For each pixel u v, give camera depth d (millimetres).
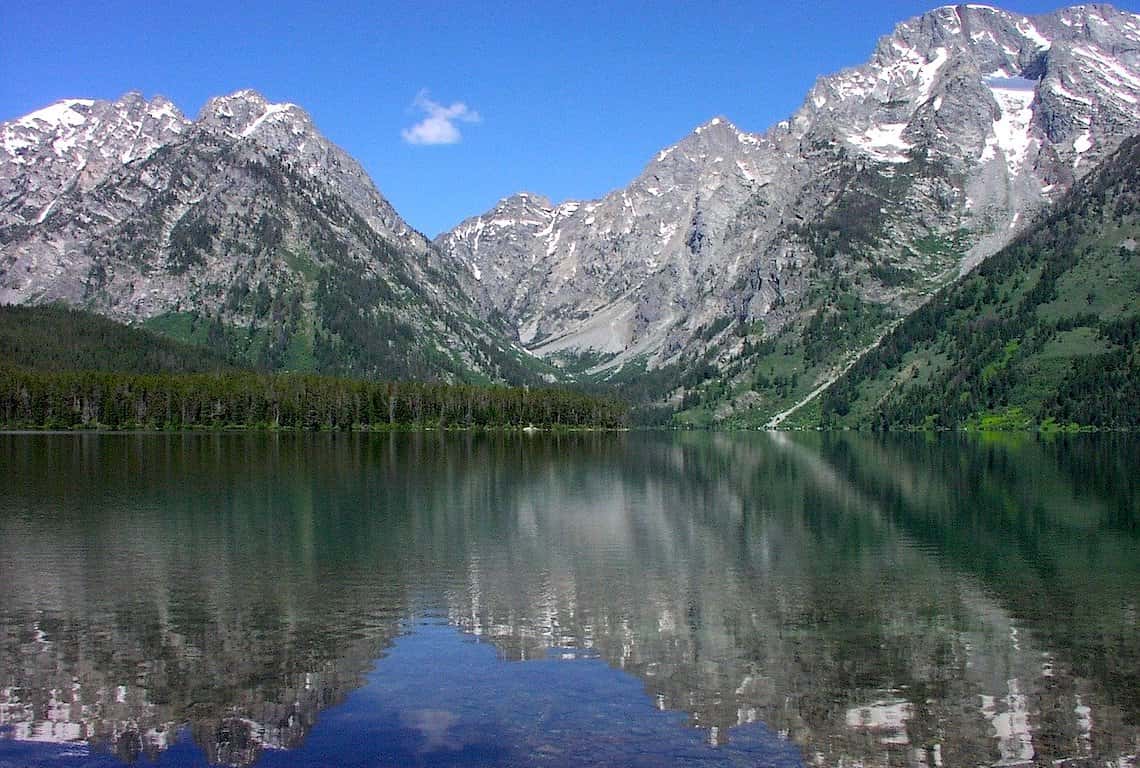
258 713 39188
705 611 56250
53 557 73750
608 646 48781
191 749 35562
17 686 42500
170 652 47781
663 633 51344
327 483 134250
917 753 35062
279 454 196625
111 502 109250
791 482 144625
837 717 38656
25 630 51906
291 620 54188
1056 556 74938
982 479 146125
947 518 98812
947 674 43844
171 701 40625
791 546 80500
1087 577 66375
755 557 74938
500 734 36719
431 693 41438
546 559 73938
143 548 78000
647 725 37656
